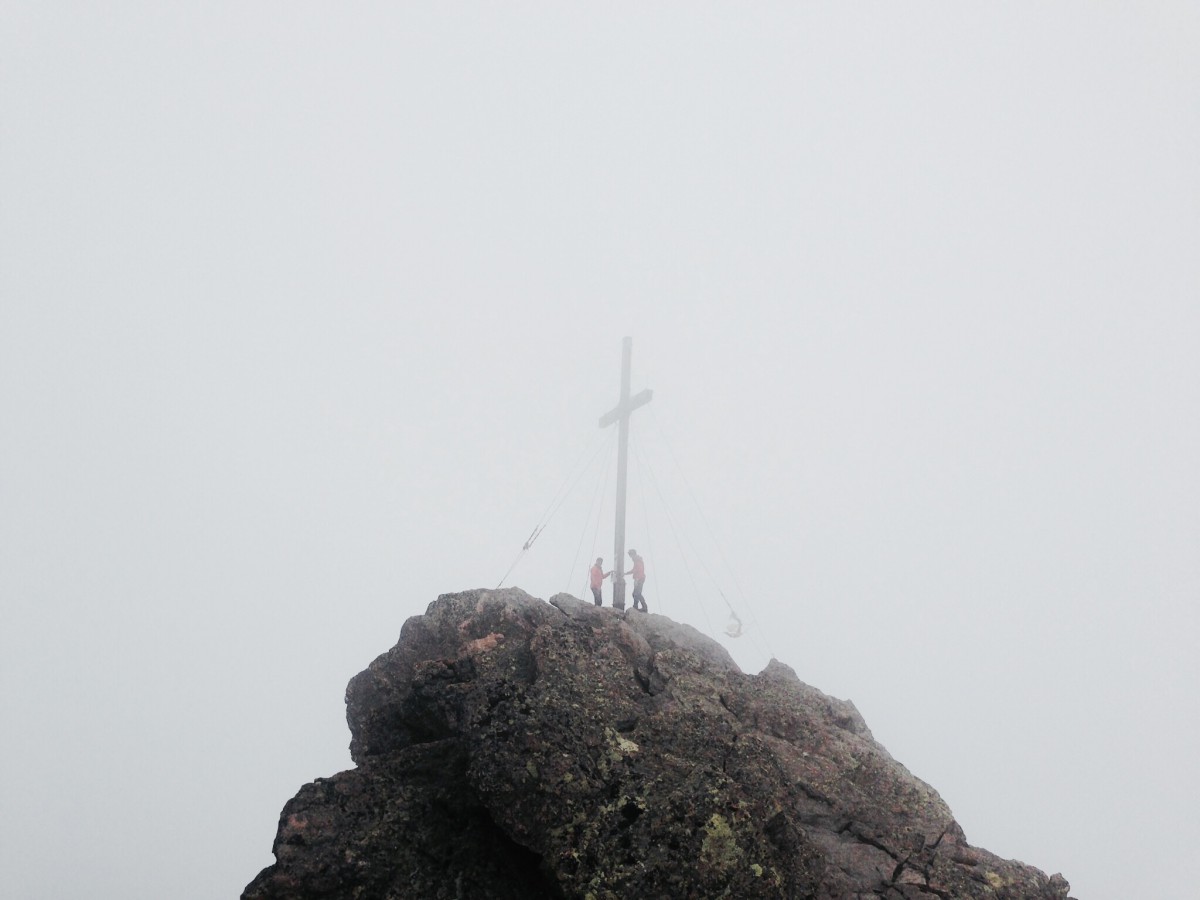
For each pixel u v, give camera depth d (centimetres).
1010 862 1430
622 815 1212
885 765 1600
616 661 1670
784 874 1203
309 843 1270
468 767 1297
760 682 1809
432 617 1886
